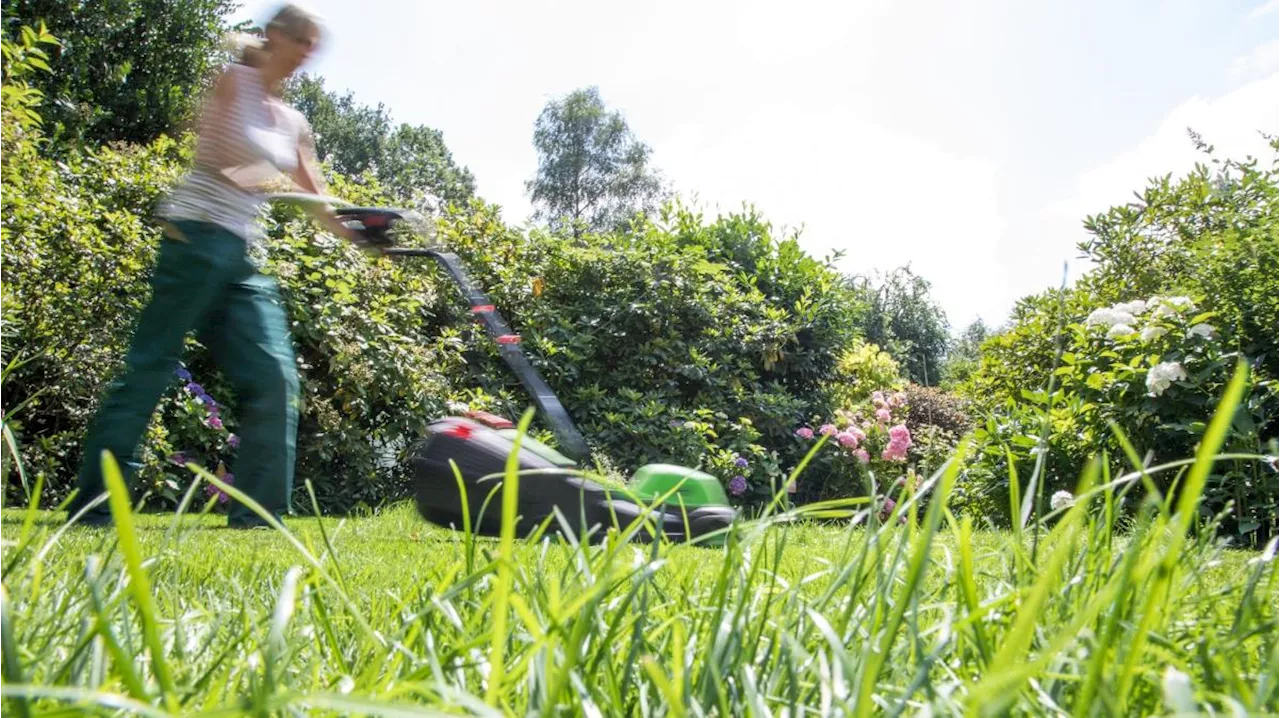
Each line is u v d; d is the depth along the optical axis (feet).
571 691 2.38
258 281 13.16
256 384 12.91
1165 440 19.03
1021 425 20.90
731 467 30.55
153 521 15.14
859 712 1.92
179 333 12.65
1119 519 14.71
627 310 33.04
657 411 30.63
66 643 3.34
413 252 15.39
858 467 31.78
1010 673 1.38
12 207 20.95
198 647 3.43
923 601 3.80
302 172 14.51
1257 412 17.47
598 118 155.53
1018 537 3.06
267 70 13.38
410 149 159.02
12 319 18.93
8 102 20.59
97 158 27.91
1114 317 19.99
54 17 51.96
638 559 3.22
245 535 12.74
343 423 26.22
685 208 39.47
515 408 30.55
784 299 37.83
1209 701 2.33
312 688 2.77
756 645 2.91
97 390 21.01
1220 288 20.31
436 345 29.45
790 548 8.57
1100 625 2.77
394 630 3.74
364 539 13.38
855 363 40.55
